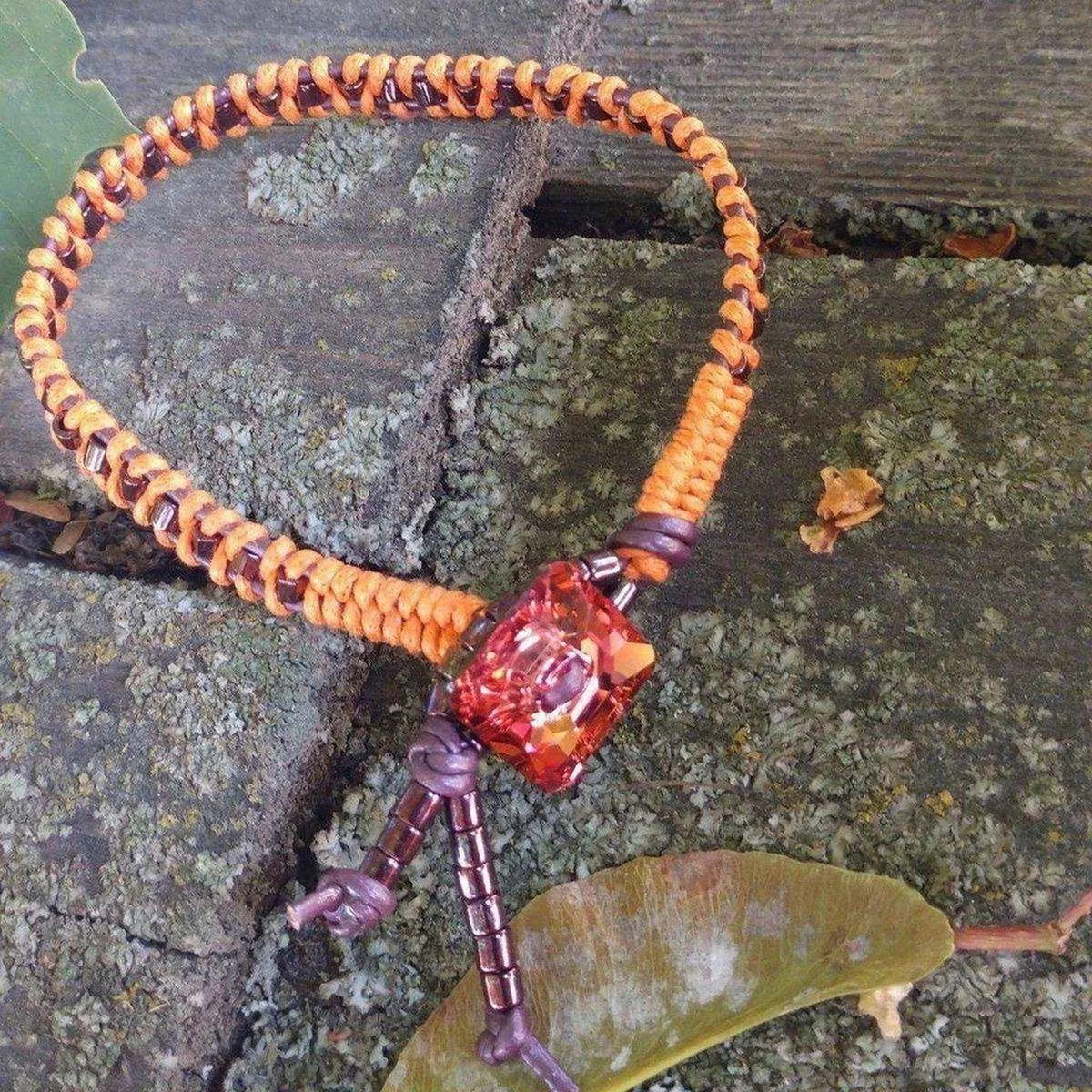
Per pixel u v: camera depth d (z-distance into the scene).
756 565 0.21
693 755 0.20
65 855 0.20
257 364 0.22
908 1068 0.19
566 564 0.19
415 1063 0.19
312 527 0.21
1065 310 0.21
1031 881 0.19
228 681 0.21
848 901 0.19
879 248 0.23
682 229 0.23
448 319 0.22
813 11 0.23
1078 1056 0.19
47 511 0.23
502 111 0.22
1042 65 0.22
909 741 0.20
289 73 0.22
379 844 0.19
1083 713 0.20
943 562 0.20
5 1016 0.20
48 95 0.22
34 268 0.22
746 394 0.20
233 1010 0.20
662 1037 0.19
